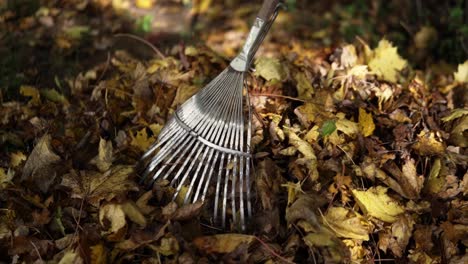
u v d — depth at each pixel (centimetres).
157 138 162
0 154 179
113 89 191
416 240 150
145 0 289
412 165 161
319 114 169
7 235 146
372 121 168
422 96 192
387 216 150
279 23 281
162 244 137
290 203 149
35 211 152
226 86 151
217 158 151
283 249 143
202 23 279
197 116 152
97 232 143
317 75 196
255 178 153
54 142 170
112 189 147
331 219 147
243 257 138
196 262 137
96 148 174
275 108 172
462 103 194
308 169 157
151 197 152
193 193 154
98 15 277
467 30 255
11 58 233
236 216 148
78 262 133
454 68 251
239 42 264
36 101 197
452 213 155
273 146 163
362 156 164
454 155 167
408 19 283
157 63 208
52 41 252
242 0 297
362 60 205
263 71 186
